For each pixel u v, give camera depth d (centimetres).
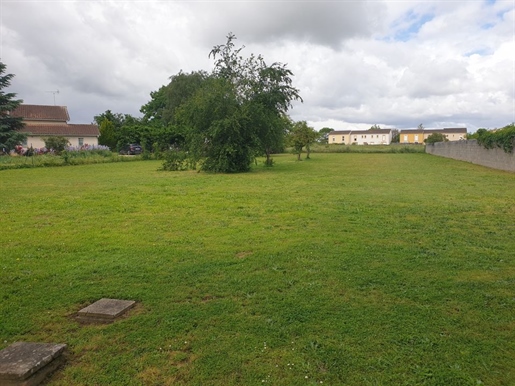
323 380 279
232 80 2309
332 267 511
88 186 1488
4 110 3791
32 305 408
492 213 875
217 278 477
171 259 556
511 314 373
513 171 2016
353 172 2131
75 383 280
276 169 2416
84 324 368
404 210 918
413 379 278
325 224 775
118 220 835
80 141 5244
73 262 548
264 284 455
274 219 833
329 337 335
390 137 12112
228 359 305
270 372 289
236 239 664
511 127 2120
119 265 532
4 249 615
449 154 3778
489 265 514
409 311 380
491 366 292
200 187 1431
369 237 668
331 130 13175
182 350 320
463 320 361
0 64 3769
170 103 5403
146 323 364
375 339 330
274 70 2288
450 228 732
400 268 504
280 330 346
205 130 2220
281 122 2486
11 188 1427
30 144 4812
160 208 980
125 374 289
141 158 3762
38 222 822
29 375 273
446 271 491
